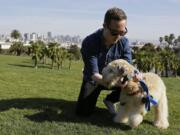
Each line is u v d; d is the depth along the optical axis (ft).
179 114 9.31
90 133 7.11
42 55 51.83
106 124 7.73
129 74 7.02
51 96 11.25
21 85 14.06
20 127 7.29
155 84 7.42
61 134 7.00
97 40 7.87
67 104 9.46
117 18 7.39
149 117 8.40
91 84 8.04
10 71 23.75
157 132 7.43
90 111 8.30
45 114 8.25
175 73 53.26
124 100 7.37
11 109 8.58
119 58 8.10
